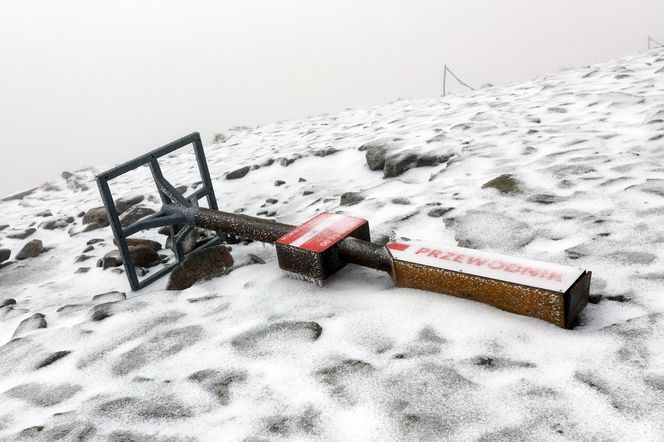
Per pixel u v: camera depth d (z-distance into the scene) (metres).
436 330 1.33
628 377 1.07
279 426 1.10
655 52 4.28
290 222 2.48
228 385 1.26
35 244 2.82
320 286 1.66
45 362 1.52
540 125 2.94
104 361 1.47
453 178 2.42
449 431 1.02
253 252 2.17
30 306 2.15
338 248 1.67
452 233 1.88
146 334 1.57
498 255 1.44
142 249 2.34
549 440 0.97
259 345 1.39
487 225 1.86
